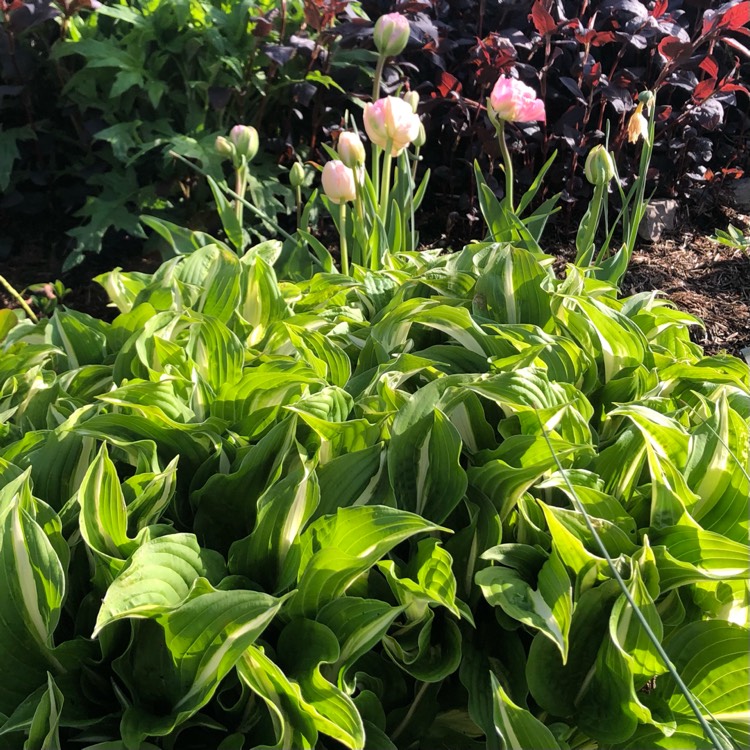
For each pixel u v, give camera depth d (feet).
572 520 3.51
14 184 11.62
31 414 4.48
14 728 2.84
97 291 11.44
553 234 13.10
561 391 4.18
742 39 14.32
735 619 3.70
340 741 3.00
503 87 7.14
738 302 11.41
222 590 3.08
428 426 3.81
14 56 10.80
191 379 4.39
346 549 3.18
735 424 4.00
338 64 11.39
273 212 11.35
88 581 3.47
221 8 11.87
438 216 13.20
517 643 3.50
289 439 3.66
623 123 12.34
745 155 14.65
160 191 11.30
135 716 2.97
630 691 3.11
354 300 5.92
